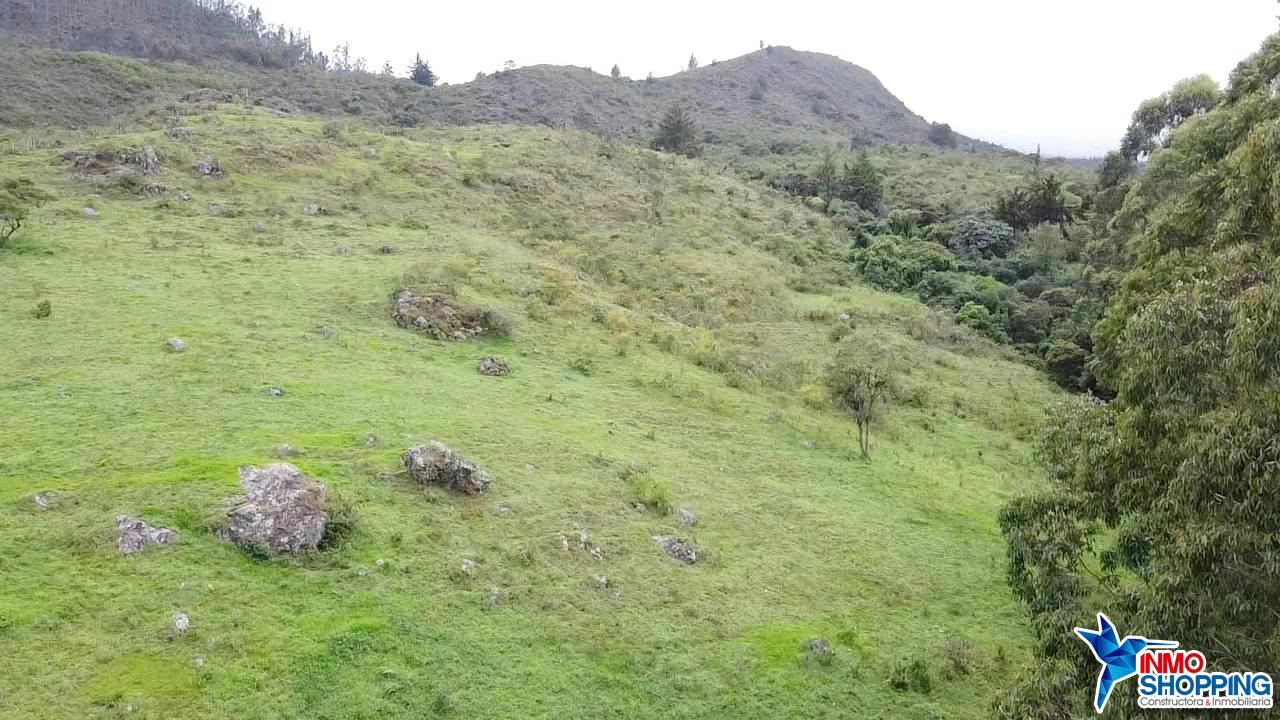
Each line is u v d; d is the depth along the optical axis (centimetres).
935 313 5162
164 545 1423
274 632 1282
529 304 3638
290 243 3934
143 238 3650
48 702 1085
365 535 1577
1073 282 5647
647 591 1634
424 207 5169
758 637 1557
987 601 1877
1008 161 12012
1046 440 1437
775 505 2200
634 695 1338
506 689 1283
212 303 2955
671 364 3362
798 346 4128
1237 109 2497
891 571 1942
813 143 13400
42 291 2816
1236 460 864
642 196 6638
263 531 1476
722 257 5522
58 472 1656
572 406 2652
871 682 1478
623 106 16250
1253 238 1384
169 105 8406
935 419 3419
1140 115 5425
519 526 1748
